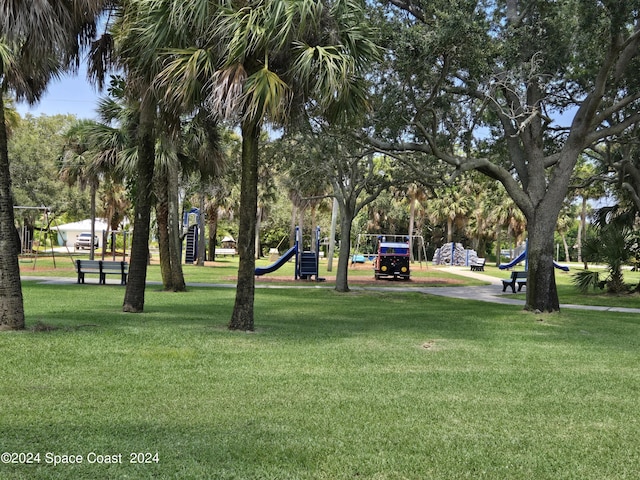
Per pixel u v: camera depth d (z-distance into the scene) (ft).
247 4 30.25
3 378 19.89
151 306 47.44
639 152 70.85
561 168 48.93
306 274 95.25
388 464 13.32
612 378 23.50
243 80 28.68
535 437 15.65
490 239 234.99
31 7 26.43
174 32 30.32
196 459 13.19
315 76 30.63
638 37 42.06
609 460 14.06
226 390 19.38
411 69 40.34
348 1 31.37
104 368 21.88
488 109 55.72
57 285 68.95
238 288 33.73
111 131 64.39
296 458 13.46
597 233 85.71
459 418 17.19
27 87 36.37
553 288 50.70
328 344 29.55
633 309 59.26
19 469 12.28
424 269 154.40
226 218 179.22
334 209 125.70
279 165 67.56
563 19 44.04
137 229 41.42
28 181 141.28
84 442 13.98
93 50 39.01
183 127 58.80
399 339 32.27
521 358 27.71
